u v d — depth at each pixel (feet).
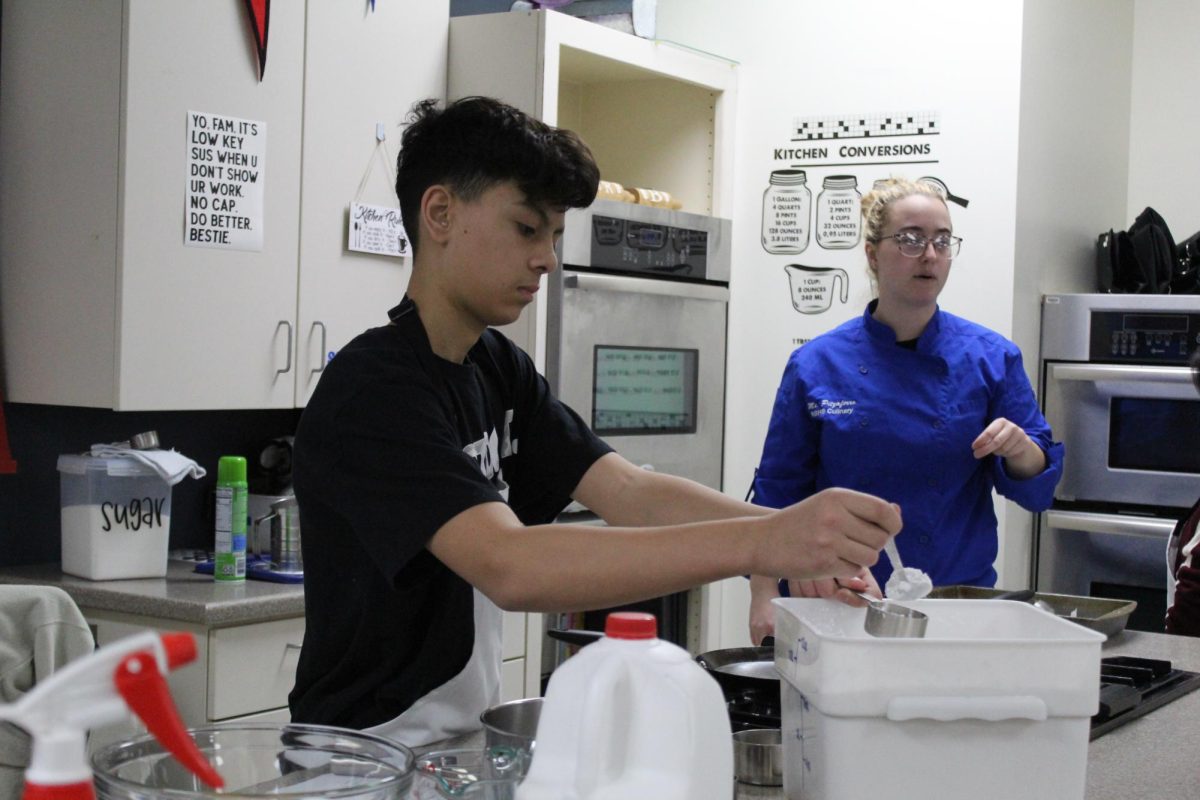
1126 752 4.78
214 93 8.50
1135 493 10.96
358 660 4.60
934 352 8.41
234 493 8.47
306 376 9.20
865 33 11.19
